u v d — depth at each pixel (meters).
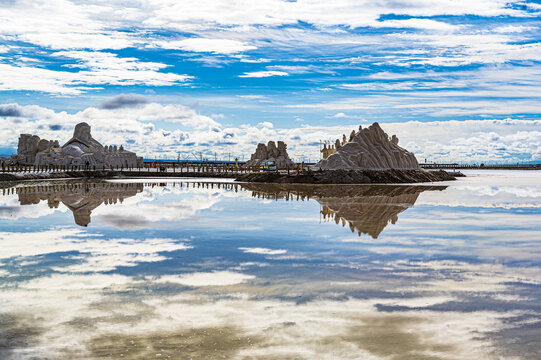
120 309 13.41
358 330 11.88
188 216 34.09
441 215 35.72
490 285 16.19
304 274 17.48
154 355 10.32
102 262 19.33
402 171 102.06
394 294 15.03
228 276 17.17
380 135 113.00
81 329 11.86
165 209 38.69
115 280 16.53
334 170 90.94
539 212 38.47
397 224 30.53
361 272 17.86
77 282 16.22
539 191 68.44
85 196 51.88
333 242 23.94
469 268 18.61
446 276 17.36
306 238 25.06
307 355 10.37
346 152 102.75
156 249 22.05
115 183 83.12
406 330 11.91
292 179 86.62
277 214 35.47
